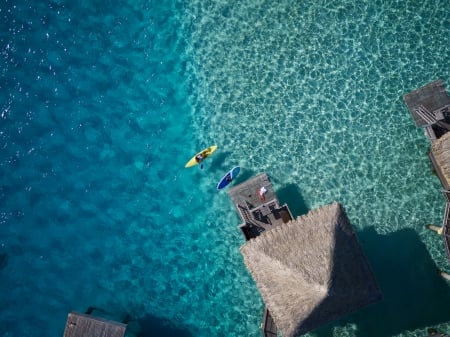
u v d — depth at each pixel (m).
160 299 19.61
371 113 18.97
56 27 20.55
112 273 19.94
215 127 19.64
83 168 20.36
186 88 19.92
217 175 19.47
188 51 19.98
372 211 18.64
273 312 15.81
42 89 20.53
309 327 15.42
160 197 19.89
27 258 20.30
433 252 18.20
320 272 14.95
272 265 15.80
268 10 19.64
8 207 20.47
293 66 19.44
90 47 20.48
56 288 20.06
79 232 20.22
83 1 20.50
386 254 18.47
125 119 20.22
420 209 18.42
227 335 19.09
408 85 18.86
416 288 18.19
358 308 15.56
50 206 20.39
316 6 19.44
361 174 18.81
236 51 19.70
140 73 20.22
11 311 20.08
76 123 20.45
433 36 18.89
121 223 20.06
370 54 19.16
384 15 19.17
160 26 20.17
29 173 20.48
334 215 15.74
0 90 20.55
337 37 19.31
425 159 18.52
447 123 17.19
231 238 19.25
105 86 20.38
